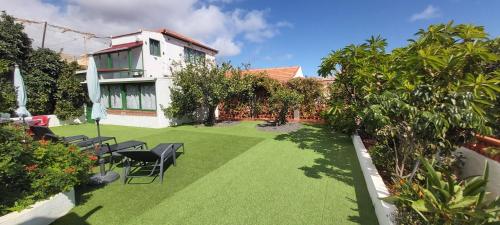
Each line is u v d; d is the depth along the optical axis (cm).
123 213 391
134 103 1416
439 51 352
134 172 580
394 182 406
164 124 1326
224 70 1292
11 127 450
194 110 1434
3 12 1343
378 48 576
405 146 396
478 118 285
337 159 654
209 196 445
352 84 655
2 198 340
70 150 450
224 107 1609
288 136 980
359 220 356
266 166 608
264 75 1458
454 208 234
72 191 408
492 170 355
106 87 1533
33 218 340
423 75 346
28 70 1409
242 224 354
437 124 287
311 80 1373
